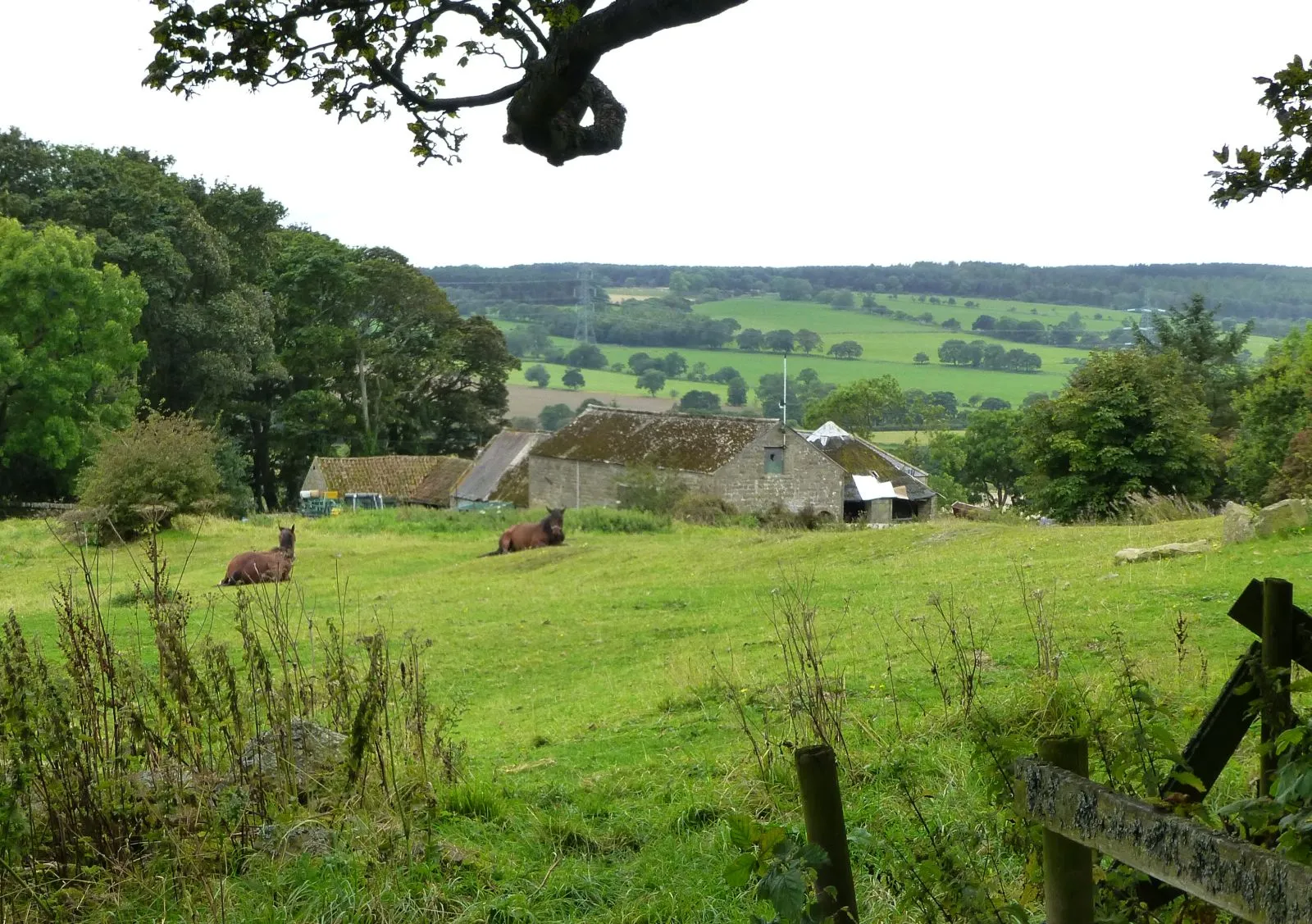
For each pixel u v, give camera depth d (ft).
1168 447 142.92
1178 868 9.15
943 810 21.30
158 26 20.59
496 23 21.25
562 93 20.40
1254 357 381.60
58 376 182.80
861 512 216.54
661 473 182.70
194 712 22.72
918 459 348.79
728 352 636.48
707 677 41.09
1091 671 33.45
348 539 126.21
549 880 20.45
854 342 633.20
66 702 21.12
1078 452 143.33
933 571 68.49
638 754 31.17
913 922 16.92
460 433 311.27
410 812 21.50
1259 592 14.64
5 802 19.47
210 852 20.38
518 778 28.96
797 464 200.64
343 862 20.07
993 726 16.21
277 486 284.41
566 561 98.27
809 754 11.96
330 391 286.25
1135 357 147.23
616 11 19.13
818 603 60.34
